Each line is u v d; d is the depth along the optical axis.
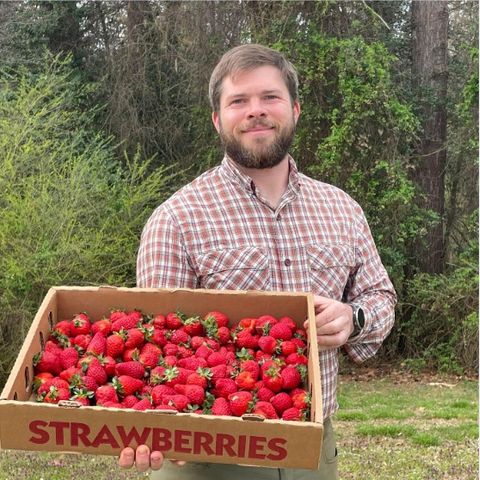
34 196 8.66
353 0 9.98
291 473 2.07
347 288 2.44
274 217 2.22
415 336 10.66
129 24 10.95
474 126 10.60
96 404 1.77
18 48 11.10
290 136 2.20
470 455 5.21
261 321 2.07
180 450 1.60
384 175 10.07
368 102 9.57
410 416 6.74
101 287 2.14
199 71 10.48
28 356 1.80
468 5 11.12
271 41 9.84
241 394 1.75
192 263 2.16
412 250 10.88
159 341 2.04
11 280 7.75
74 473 4.59
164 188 10.42
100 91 11.09
